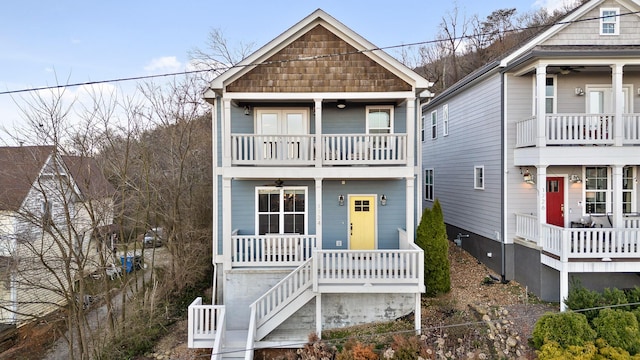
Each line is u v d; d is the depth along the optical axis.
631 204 12.31
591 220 11.77
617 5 11.95
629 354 7.81
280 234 12.01
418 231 11.23
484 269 13.19
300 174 10.62
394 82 10.85
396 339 8.76
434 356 8.59
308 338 9.45
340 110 12.18
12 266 11.00
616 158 10.52
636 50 10.45
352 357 8.51
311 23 10.81
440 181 18.27
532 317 9.62
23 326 13.22
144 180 15.78
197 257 16.19
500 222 12.40
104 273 11.99
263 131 12.14
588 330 8.15
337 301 10.12
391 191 12.18
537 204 11.27
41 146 11.45
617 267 9.52
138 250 19.06
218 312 9.69
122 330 11.23
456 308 10.38
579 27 11.92
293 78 10.78
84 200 11.82
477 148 14.15
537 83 10.79
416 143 12.52
